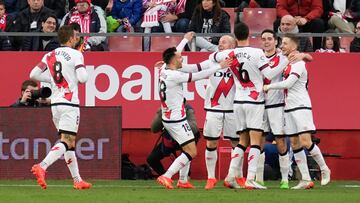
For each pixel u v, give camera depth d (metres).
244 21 47.16
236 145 36.50
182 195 31.69
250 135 34.94
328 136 43.41
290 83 35.22
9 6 48.44
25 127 40.22
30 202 28.94
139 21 46.75
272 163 41.81
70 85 33.44
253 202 29.42
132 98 43.19
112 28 46.44
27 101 40.59
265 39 35.38
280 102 36.16
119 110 40.25
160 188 35.31
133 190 33.94
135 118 43.09
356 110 43.41
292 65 35.44
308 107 36.09
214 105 36.16
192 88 42.97
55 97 33.59
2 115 40.16
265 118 36.38
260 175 37.47
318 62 43.41
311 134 38.03
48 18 44.03
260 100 34.78
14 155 40.22
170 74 34.25
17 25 45.19
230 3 50.31
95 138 40.19
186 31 46.19
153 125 39.91
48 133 40.22
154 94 43.25
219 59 34.97
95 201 29.30
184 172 35.75
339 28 46.47
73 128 33.56
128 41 44.78
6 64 43.19
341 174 43.41
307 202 29.59
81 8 45.09
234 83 36.00
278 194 32.59
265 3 48.47
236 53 34.69
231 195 31.88
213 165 36.03
